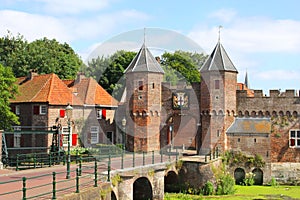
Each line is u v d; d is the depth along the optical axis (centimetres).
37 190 1686
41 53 6212
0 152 2516
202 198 3073
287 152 3947
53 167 2580
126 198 2309
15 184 1855
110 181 2022
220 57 4044
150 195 2744
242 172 3944
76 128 3675
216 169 3397
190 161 3306
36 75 4469
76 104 3509
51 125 4003
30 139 4044
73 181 1944
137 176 2509
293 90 3984
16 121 3594
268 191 3462
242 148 3947
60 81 4325
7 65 6228
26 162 3170
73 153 3381
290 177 3878
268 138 3888
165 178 3309
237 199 3073
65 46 7194
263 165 3884
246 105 4072
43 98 4038
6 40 6662
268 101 4022
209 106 3994
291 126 3966
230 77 4031
